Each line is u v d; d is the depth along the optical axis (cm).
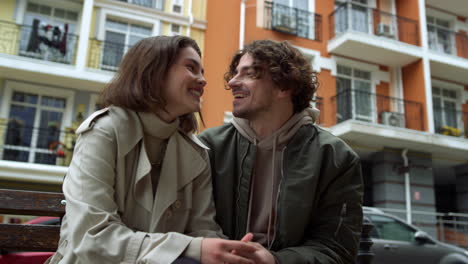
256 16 1221
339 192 175
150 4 1159
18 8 1072
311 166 175
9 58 979
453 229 1064
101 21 1095
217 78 1120
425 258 560
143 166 150
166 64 158
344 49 1238
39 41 1075
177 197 163
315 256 155
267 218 179
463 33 1448
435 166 1398
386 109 1278
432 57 1285
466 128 1345
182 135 178
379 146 1215
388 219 585
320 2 1308
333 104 1209
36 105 1072
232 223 181
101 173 140
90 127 147
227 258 125
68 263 132
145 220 151
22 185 972
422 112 1242
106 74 1046
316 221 176
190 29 1143
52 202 188
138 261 122
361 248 244
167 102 162
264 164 189
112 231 128
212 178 189
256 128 192
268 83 185
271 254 144
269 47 189
